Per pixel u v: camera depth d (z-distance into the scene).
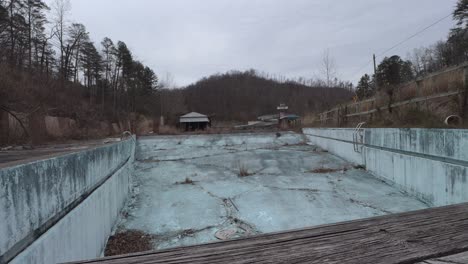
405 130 4.47
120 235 3.15
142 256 0.76
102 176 2.96
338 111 10.55
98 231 2.65
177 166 7.28
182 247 0.82
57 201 1.76
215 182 5.55
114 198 3.48
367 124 6.96
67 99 20.50
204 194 4.73
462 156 3.17
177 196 4.65
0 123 7.57
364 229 0.92
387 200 4.14
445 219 0.99
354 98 11.15
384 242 0.82
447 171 3.44
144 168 7.12
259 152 9.18
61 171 1.84
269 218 3.57
